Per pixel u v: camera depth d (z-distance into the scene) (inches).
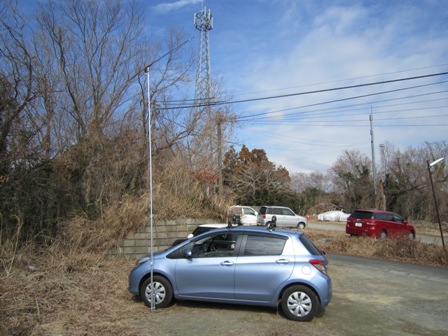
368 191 1779.0
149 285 263.6
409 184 1641.2
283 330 226.1
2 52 453.7
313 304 241.4
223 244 266.1
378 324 243.6
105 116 628.7
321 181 2714.1
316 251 261.4
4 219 386.3
